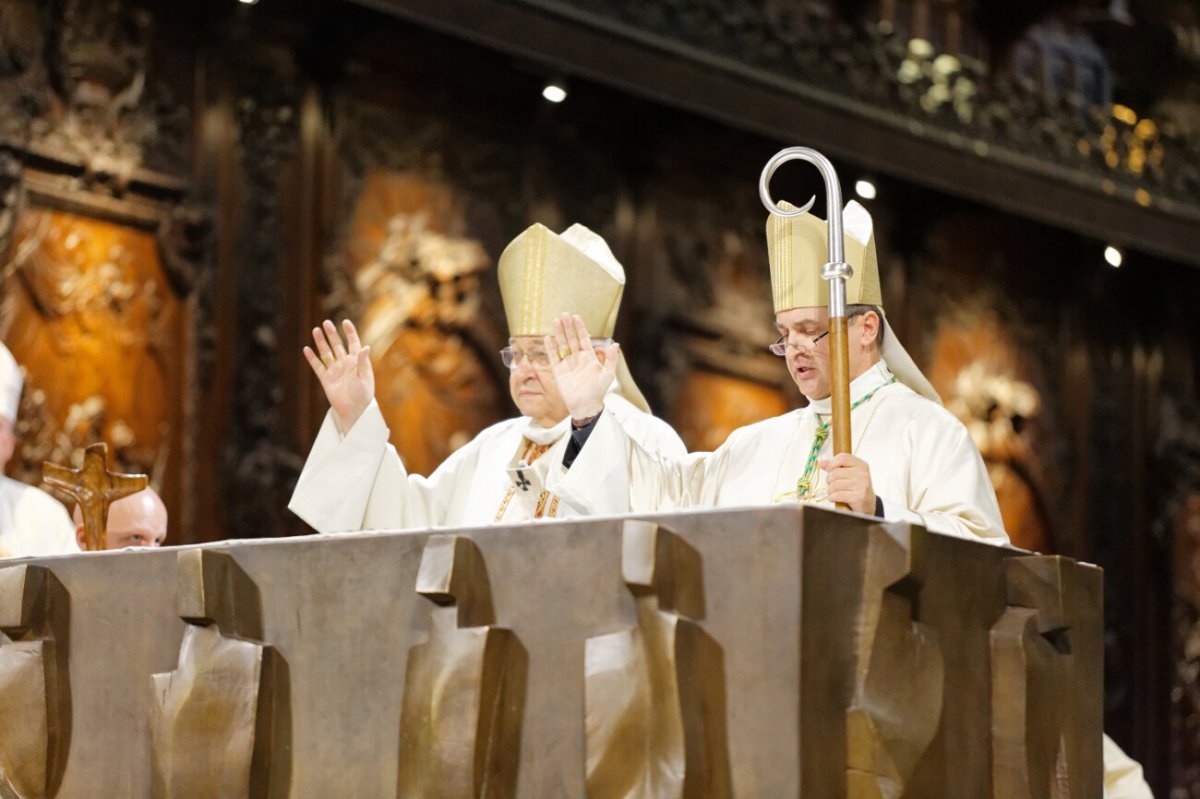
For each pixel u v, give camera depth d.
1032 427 15.11
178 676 3.00
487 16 11.02
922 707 2.79
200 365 10.27
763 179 3.68
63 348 9.68
